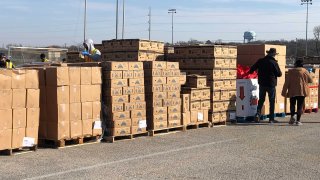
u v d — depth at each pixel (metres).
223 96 13.47
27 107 8.97
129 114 10.81
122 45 12.94
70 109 9.67
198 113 12.70
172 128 12.07
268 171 7.81
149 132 11.38
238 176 7.43
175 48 13.68
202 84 12.76
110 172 7.54
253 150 9.67
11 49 27.81
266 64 14.02
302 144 10.48
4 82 8.55
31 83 9.02
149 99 11.43
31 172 7.44
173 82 11.89
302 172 7.79
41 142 9.73
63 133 9.54
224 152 9.42
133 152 9.27
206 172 7.66
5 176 7.16
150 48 13.02
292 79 13.88
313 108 17.77
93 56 13.65
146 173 7.52
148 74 11.39
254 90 14.54
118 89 10.55
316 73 17.97
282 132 12.30
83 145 9.95
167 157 8.83
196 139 10.98
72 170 7.62
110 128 10.49
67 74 9.57
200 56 13.20
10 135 8.70
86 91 9.99
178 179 7.18
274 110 14.86
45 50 28.75
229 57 13.57
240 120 14.35
